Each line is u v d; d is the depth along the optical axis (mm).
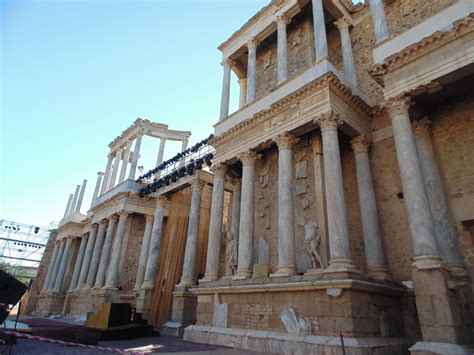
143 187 28328
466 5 10711
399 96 11180
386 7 16891
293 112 14203
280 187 13633
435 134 12570
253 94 17906
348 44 16797
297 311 11023
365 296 10312
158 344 12898
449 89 11633
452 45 10398
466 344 8367
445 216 11195
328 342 9570
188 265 20312
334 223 11320
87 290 28078
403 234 12641
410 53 11172
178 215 24250
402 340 10664
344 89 13484
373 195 13375
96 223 31781
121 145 33938
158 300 21953
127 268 27453
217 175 17438
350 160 15055
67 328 11789
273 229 15938
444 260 10617
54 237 44469
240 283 13344
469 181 11375
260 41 19641
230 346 12250
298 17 19266
